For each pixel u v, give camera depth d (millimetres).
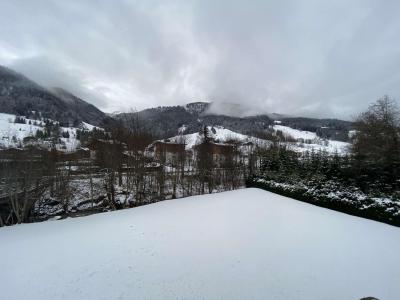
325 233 9844
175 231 10156
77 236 9984
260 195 20062
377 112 18953
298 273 6539
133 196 22656
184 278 6305
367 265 7039
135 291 5770
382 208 11867
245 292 5660
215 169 30766
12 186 16234
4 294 5820
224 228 10477
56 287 6047
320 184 17203
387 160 14625
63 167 21516
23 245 9172
